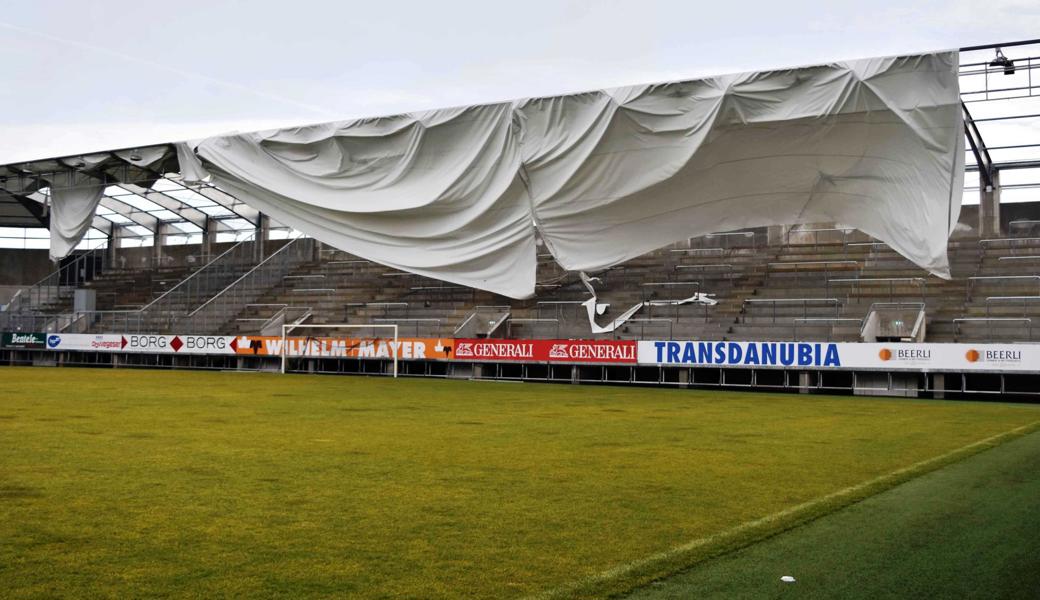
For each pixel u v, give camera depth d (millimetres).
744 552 5867
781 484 8539
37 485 8266
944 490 8250
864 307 29703
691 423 14906
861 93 24438
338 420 14914
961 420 15922
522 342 29656
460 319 35156
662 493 8031
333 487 8281
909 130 24641
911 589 5055
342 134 32094
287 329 37406
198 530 6445
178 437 12180
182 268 47812
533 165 28984
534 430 13539
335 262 41750
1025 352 22859
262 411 16562
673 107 26438
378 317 37219
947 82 23656
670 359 27234
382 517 6934
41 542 6055
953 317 28219
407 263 32562
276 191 33719
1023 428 14336
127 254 50844
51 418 14672
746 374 27438
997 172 33375
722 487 8367
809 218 28391
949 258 31656
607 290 34812
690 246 36594
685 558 5688
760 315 31219
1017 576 5324
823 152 26188
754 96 25406
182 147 35219
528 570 5418
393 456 10430
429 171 31172
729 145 26547
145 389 22641
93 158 36719
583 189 28719
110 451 10672
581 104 27750
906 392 24375
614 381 28781
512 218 30359
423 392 22859
